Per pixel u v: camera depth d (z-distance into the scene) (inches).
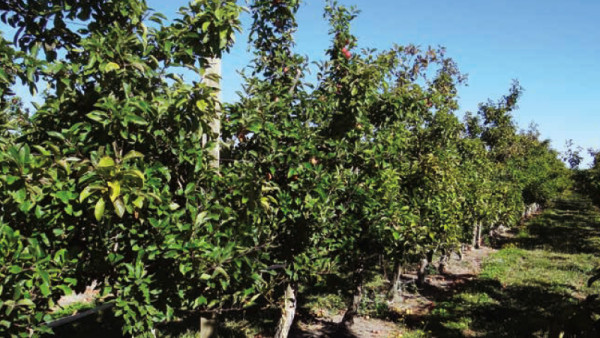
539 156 1268.5
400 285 422.6
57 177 99.1
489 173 655.8
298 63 239.5
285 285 238.8
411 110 300.4
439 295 422.0
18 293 88.7
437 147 393.1
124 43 111.6
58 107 118.7
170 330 291.4
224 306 287.1
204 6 126.5
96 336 283.1
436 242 337.4
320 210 201.8
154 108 112.0
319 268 214.8
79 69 115.0
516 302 376.8
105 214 102.2
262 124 189.3
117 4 119.9
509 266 540.4
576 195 2034.9
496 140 881.5
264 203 146.1
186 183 133.3
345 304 370.0
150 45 119.0
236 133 176.7
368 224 253.3
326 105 239.1
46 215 101.3
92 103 119.6
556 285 437.1
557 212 1286.9
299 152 199.8
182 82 121.7
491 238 784.3
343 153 230.8
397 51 305.1
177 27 127.1
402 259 300.7
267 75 248.2
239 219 140.0
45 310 105.2
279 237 205.6
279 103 205.5
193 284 123.4
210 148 129.7
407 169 319.9
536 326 72.7
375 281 447.5
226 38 125.0
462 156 542.0
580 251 658.2
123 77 110.5
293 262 204.1
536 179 964.0
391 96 282.2
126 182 95.5
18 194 90.7
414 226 277.9
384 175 250.7
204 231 125.0
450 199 366.6
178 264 116.6
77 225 110.2
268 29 243.9
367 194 228.8
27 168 92.9
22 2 119.2
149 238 113.7
